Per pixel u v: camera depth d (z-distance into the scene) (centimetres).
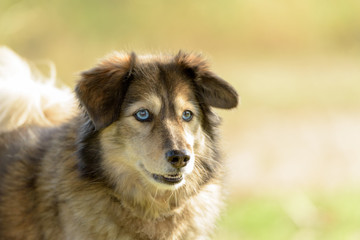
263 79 2900
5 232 785
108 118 695
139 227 748
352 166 1625
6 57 1001
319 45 3662
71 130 758
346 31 3828
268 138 1916
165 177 704
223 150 811
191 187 757
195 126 745
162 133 700
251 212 1239
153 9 2872
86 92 698
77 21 2553
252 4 3434
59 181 741
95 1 2614
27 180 781
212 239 811
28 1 2281
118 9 2708
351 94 2558
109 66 725
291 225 1195
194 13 3109
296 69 3184
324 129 2030
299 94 2572
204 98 759
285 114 2225
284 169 1603
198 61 764
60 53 2455
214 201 796
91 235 729
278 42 3597
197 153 751
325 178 1519
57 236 743
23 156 806
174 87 732
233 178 1526
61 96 938
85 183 728
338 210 1252
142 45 2738
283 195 1363
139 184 736
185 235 773
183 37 3094
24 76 980
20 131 866
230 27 3397
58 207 739
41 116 904
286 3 3625
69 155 745
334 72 3103
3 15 2111
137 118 715
